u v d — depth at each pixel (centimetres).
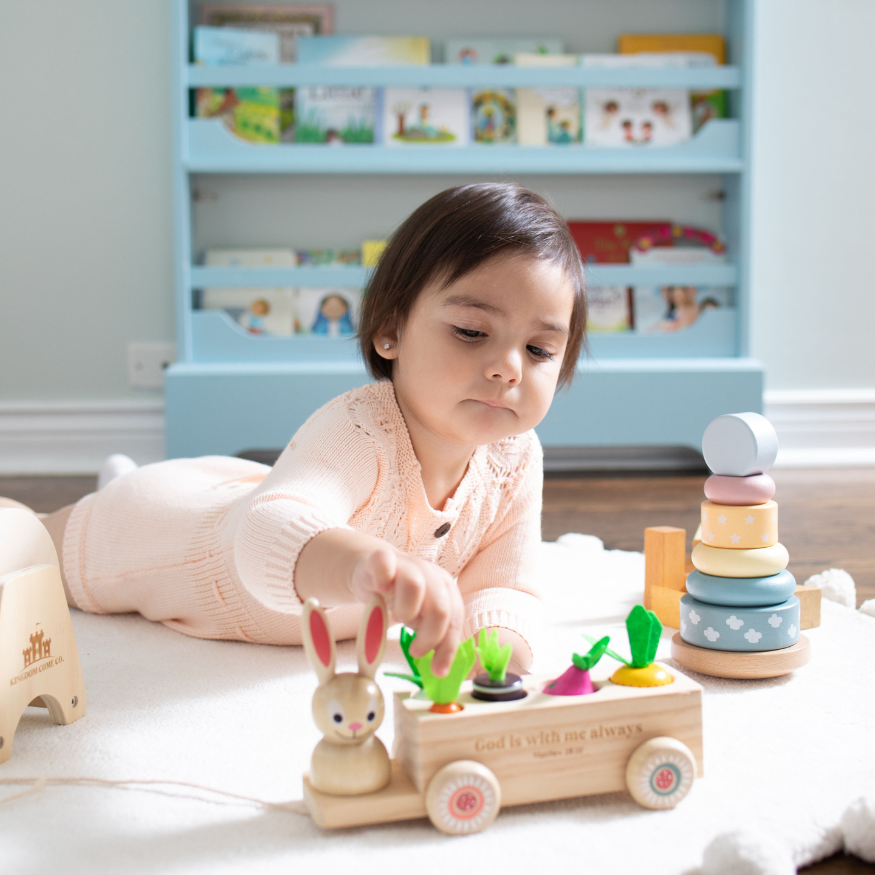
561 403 210
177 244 210
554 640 92
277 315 218
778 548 83
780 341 238
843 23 233
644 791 56
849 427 235
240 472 117
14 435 224
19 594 66
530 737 55
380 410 81
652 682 59
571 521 163
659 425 212
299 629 91
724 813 56
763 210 235
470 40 226
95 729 70
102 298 226
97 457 226
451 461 85
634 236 229
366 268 214
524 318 71
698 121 226
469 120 219
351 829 55
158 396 228
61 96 223
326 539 62
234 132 214
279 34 224
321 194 228
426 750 54
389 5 226
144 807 58
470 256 70
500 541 92
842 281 238
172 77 210
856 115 235
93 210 225
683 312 225
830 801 58
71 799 59
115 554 102
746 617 81
